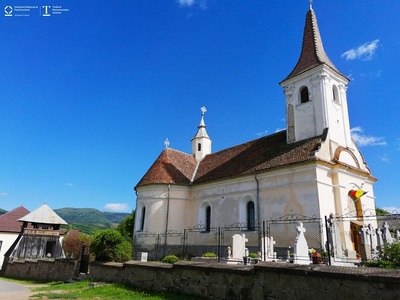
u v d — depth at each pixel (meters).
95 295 11.31
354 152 25.77
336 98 26.12
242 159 29.30
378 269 5.75
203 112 40.38
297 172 22.16
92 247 17.09
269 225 22.42
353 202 23.11
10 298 11.43
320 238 18.03
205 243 27.95
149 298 9.73
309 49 28.12
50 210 39.75
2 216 47.31
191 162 36.72
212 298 8.64
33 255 36.53
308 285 6.46
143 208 31.84
